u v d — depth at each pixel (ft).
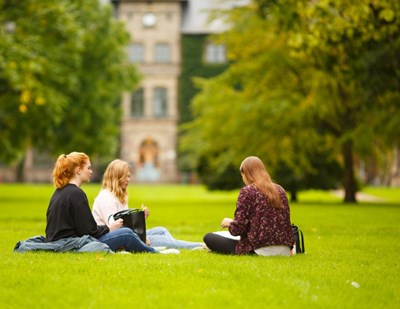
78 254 42.50
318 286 33.04
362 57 103.55
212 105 167.02
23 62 137.49
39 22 158.20
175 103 338.54
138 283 32.63
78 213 43.93
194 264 38.45
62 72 171.22
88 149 208.23
